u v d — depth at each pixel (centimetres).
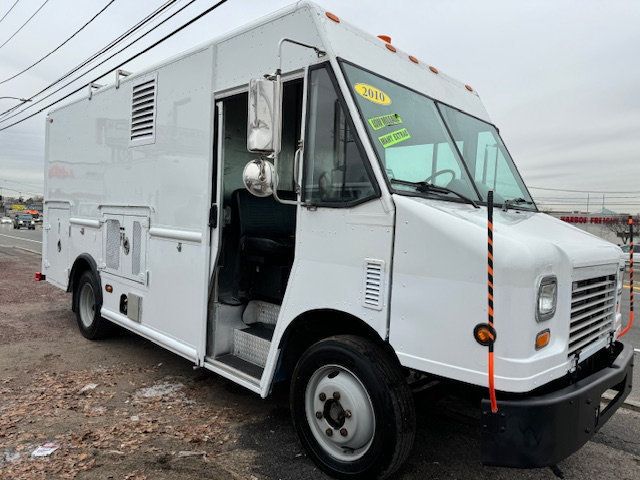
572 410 261
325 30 326
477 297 254
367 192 301
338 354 309
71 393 446
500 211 359
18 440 355
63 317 757
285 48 351
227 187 433
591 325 319
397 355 285
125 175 541
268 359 355
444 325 266
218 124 411
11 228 4812
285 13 352
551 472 342
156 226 486
